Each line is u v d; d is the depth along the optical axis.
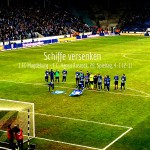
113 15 121.31
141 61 55.66
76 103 32.03
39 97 34.22
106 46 77.06
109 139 23.52
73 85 39.22
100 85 37.12
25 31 88.62
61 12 111.88
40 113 29.19
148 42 85.19
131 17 118.00
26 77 43.69
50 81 41.25
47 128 25.67
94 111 29.59
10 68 50.09
